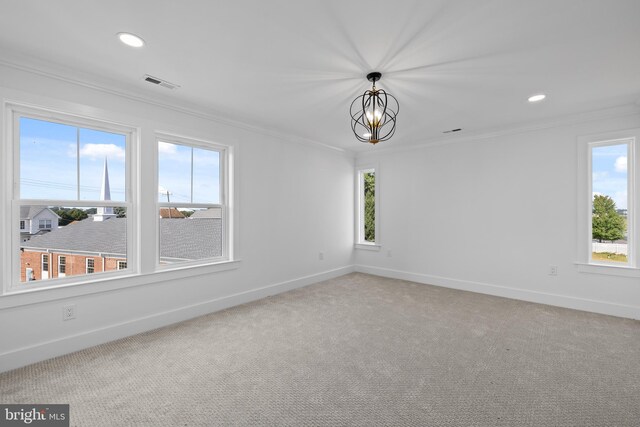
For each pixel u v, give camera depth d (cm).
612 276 320
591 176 336
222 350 240
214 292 334
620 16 167
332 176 497
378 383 195
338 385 193
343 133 415
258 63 222
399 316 316
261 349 242
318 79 248
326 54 210
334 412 168
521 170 375
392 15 168
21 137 222
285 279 417
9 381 195
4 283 210
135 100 271
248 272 369
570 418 162
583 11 163
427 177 458
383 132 406
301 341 257
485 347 245
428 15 167
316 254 467
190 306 312
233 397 181
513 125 373
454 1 156
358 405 173
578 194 338
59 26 178
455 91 271
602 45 196
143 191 278
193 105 306
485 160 404
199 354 234
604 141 324
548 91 271
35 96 218
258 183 381
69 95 234
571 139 342
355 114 333
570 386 191
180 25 178
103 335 253
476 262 412
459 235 427
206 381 197
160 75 242
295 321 303
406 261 481
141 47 202
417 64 222
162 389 188
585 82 252
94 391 185
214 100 295
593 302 330
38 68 218
